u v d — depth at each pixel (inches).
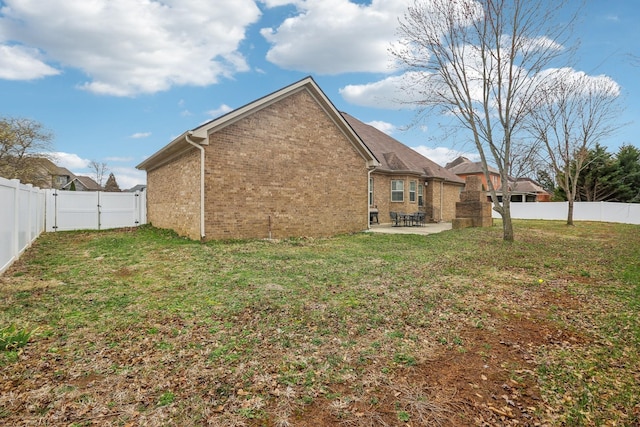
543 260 317.1
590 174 1016.2
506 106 450.6
